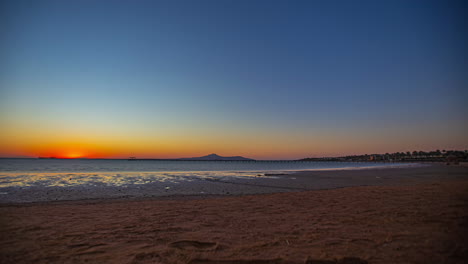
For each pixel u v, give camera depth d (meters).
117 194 14.65
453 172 37.34
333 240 5.16
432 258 4.06
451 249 4.40
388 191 12.67
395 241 4.94
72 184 19.75
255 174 35.16
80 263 4.19
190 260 4.26
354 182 22.48
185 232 6.00
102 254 4.58
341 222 6.71
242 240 5.32
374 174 33.75
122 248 4.90
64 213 8.41
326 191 13.84
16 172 36.50
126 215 8.05
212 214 8.12
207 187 18.55
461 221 6.20
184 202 10.75
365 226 6.20
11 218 7.60
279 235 5.63
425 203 8.86
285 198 11.49
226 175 32.88
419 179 24.89
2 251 4.74
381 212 7.75
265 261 4.16
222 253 4.57
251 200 11.09
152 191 16.12
